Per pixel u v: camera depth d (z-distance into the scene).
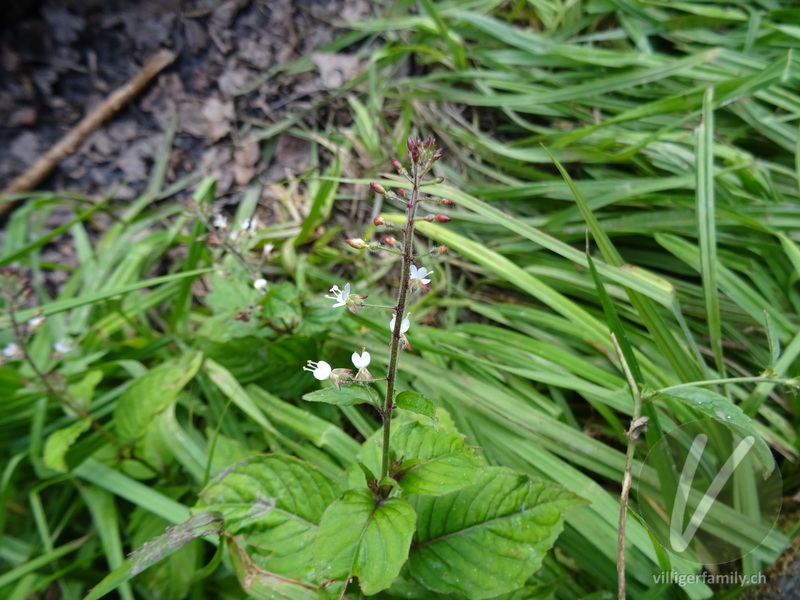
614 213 0.48
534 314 0.45
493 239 0.51
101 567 0.38
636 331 0.44
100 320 0.47
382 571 0.24
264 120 0.59
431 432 0.28
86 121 0.57
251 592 0.30
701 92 0.48
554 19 0.61
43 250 0.53
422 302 0.49
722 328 0.43
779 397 0.40
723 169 0.45
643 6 0.58
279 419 0.41
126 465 0.39
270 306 0.39
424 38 0.63
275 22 0.64
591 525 0.35
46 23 0.59
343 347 0.45
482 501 0.30
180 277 0.42
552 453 0.39
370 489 0.27
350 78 0.61
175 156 0.57
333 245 0.53
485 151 0.56
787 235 0.43
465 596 0.31
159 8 0.62
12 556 0.38
